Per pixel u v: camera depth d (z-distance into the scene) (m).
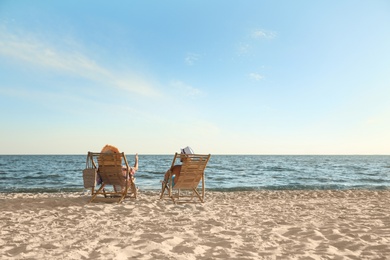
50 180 20.62
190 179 7.52
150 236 4.06
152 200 7.68
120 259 3.00
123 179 7.36
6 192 12.80
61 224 4.97
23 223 5.02
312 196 10.47
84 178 7.25
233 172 30.98
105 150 7.41
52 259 3.03
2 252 3.31
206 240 3.85
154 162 58.97
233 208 6.94
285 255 3.16
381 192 11.88
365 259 3.02
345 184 17.97
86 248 3.44
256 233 4.29
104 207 6.48
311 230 4.33
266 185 17.47
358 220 5.38
